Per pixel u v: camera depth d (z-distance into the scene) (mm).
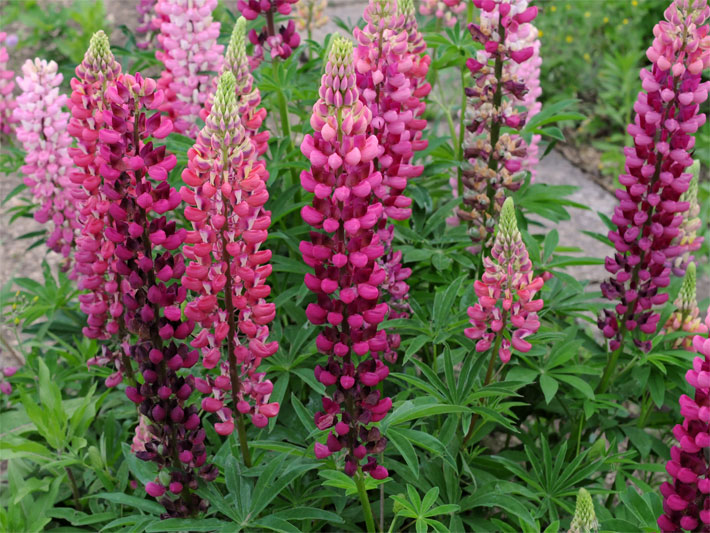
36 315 1210
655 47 929
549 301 1137
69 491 1060
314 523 974
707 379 769
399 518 979
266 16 1160
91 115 869
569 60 2361
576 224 1857
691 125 934
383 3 902
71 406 1095
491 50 996
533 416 1241
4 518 971
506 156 1023
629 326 1025
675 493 811
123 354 1004
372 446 806
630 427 1081
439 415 1013
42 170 1089
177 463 854
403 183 926
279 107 1198
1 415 1129
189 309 817
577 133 2219
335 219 749
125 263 827
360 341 783
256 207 792
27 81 1070
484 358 922
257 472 874
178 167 1128
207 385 854
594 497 1089
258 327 843
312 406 1020
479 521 971
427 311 1107
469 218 1055
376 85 915
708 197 1659
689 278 1047
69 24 2650
